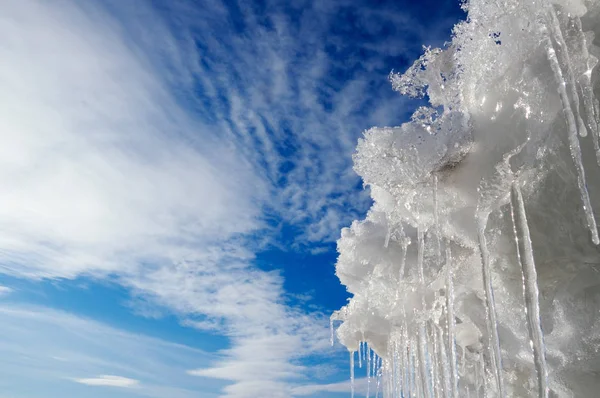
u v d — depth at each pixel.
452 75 2.19
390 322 3.17
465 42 2.09
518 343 1.93
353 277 3.34
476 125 1.97
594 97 1.49
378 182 2.42
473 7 2.03
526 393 1.97
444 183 2.11
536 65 1.63
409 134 2.27
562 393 1.58
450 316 1.90
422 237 2.26
